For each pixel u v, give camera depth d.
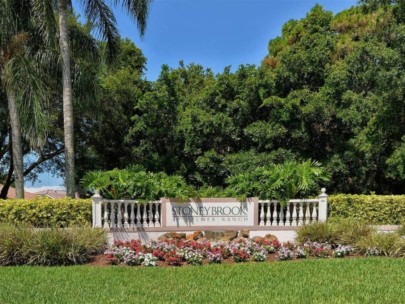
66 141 12.72
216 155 15.23
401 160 12.47
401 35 11.55
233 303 5.80
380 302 5.85
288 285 6.77
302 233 10.25
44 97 12.22
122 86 17.64
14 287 6.62
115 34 14.17
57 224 10.28
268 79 15.05
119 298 6.03
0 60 12.45
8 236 8.57
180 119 16.61
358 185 15.52
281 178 11.44
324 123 14.88
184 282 6.98
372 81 13.52
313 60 15.05
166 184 11.40
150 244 9.73
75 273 7.59
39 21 12.66
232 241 10.46
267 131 14.46
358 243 9.48
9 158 21.22
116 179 11.27
